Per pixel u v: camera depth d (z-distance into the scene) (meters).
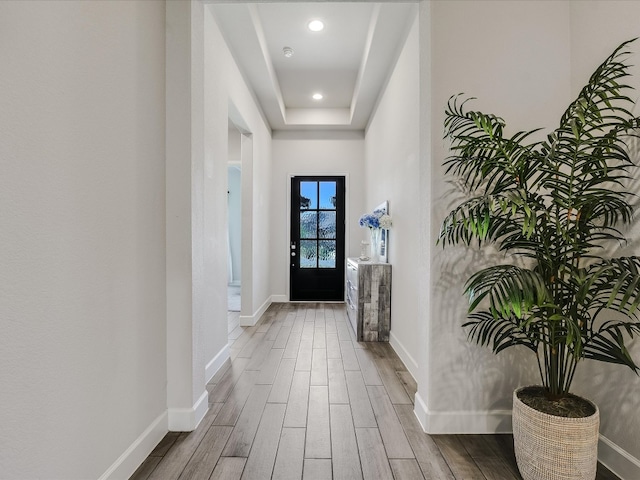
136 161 1.52
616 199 1.34
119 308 1.39
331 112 5.16
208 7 2.44
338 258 5.43
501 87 1.79
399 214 3.06
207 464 1.53
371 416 1.96
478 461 1.56
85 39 1.19
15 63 0.91
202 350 1.95
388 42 3.01
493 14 1.79
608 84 1.54
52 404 1.04
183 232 1.79
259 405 2.08
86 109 1.20
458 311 1.79
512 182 1.45
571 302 1.43
